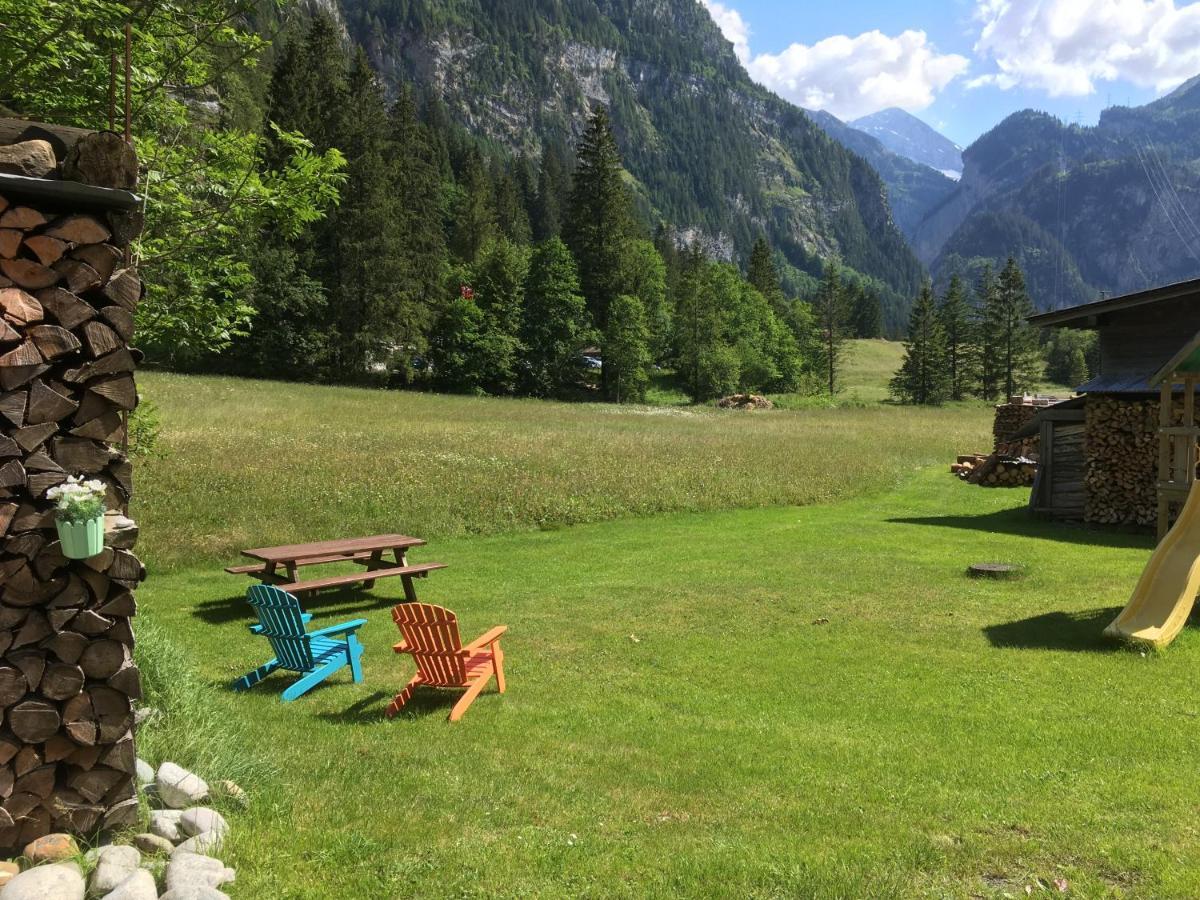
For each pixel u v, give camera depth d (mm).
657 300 83188
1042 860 4000
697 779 5148
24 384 3676
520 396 72562
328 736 5934
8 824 3684
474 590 11211
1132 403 16391
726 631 8914
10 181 3518
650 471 20938
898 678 7238
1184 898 3609
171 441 20453
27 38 7375
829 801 4781
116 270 3895
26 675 3721
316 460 19031
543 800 4793
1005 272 91500
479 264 80938
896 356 138125
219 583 11352
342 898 3582
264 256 54406
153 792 4324
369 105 64188
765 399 68312
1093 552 13703
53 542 3748
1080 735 5785
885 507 19859
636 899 3662
